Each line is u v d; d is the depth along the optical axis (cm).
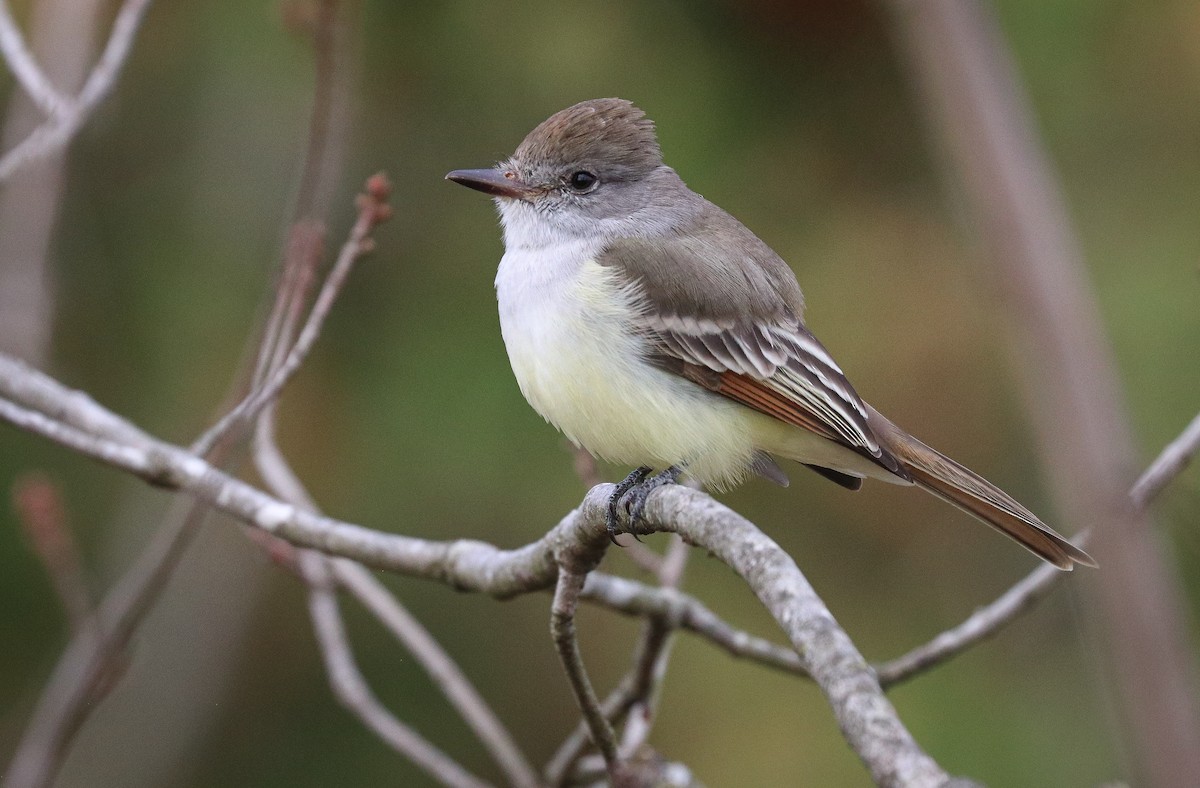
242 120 1102
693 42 1076
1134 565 337
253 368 751
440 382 1052
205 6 1097
